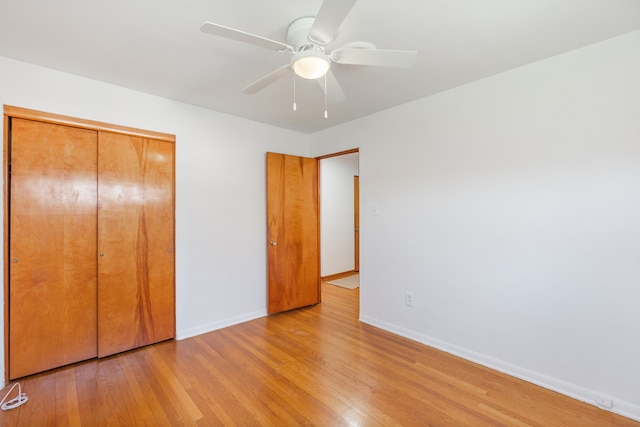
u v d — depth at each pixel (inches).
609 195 74.0
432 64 86.0
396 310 119.8
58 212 92.5
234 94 108.1
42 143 89.8
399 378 87.2
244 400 77.0
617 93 72.9
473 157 97.6
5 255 84.4
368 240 130.3
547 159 83.2
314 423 68.7
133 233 105.3
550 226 82.7
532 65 85.4
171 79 96.9
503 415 71.4
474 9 62.8
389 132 122.0
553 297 82.4
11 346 85.2
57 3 61.2
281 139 149.0
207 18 66.1
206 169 122.6
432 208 108.1
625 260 72.1
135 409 73.6
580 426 67.7
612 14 64.6
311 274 156.7
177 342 111.8
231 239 129.9
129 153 104.5
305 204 154.5
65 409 73.4
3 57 83.5
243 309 133.8
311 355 101.3
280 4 61.3
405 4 60.9
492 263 93.6
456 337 101.9
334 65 85.9
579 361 78.1
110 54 81.9
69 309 94.3
